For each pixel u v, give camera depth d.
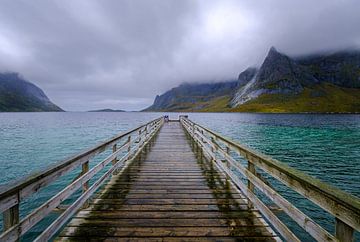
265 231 2.87
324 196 1.59
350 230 1.42
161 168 6.04
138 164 6.49
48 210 2.14
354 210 1.32
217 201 3.81
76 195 7.02
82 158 2.97
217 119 60.94
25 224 1.81
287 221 5.82
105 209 3.46
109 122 53.81
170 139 11.86
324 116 73.56
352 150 16.50
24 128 34.09
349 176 10.25
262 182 2.73
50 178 2.19
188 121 14.65
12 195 1.66
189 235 2.77
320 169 11.43
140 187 4.52
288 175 2.07
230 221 3.12
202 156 7.61
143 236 2.74
